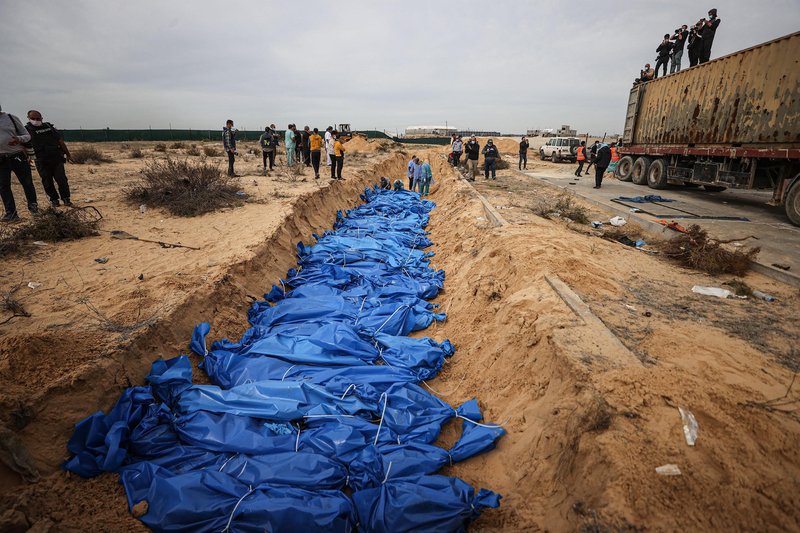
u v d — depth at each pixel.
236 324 6.04
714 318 5.03
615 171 19.92
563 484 3.13
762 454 2.82
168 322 4.98
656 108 16.00
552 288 5.57
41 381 3.60
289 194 12.44
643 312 5.12
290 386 4.49
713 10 14.45
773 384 3.61
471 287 7.08
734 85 11.77
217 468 3.61
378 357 5.60
